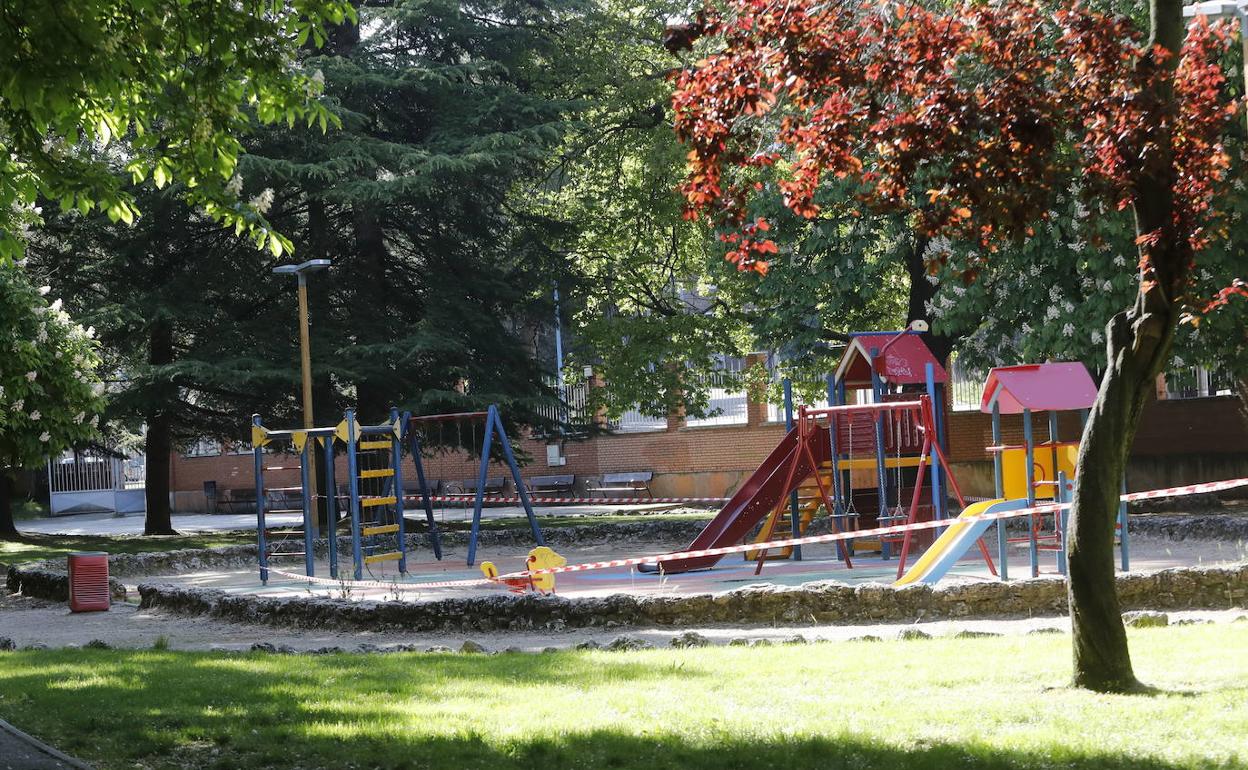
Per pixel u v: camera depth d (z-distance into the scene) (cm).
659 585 1803
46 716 834
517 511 4325
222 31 871
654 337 3188
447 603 1423
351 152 2859
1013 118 782
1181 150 809
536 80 3325
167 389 2920
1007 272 2386
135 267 3059
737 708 795
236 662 1102
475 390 3042
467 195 3056
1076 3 808
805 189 858
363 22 3123
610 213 3394
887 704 785
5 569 2409
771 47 797
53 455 2136
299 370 2856
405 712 824
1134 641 1009
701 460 4488
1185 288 806
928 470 2188
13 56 721
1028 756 627
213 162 939
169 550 2770
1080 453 814
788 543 1580
